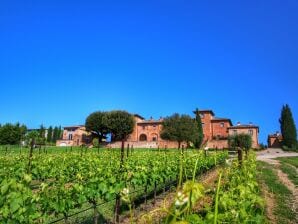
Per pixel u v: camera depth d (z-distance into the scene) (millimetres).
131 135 77750
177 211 2008
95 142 62188
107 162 12641
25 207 5176
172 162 13219
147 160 13516
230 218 3586
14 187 5223
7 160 14148
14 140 65250
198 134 58594
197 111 69062
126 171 9086
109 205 9797
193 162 12711
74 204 7035
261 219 4141
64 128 89875
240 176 6828
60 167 13094
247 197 4613
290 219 8625
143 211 9297
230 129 73312
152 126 76938
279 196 11789
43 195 6277
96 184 7641
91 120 70250
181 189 2158
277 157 43281
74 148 49094
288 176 18328
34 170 12375
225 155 21516
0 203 5113
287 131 65188
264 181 15414
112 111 68750
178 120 57531
